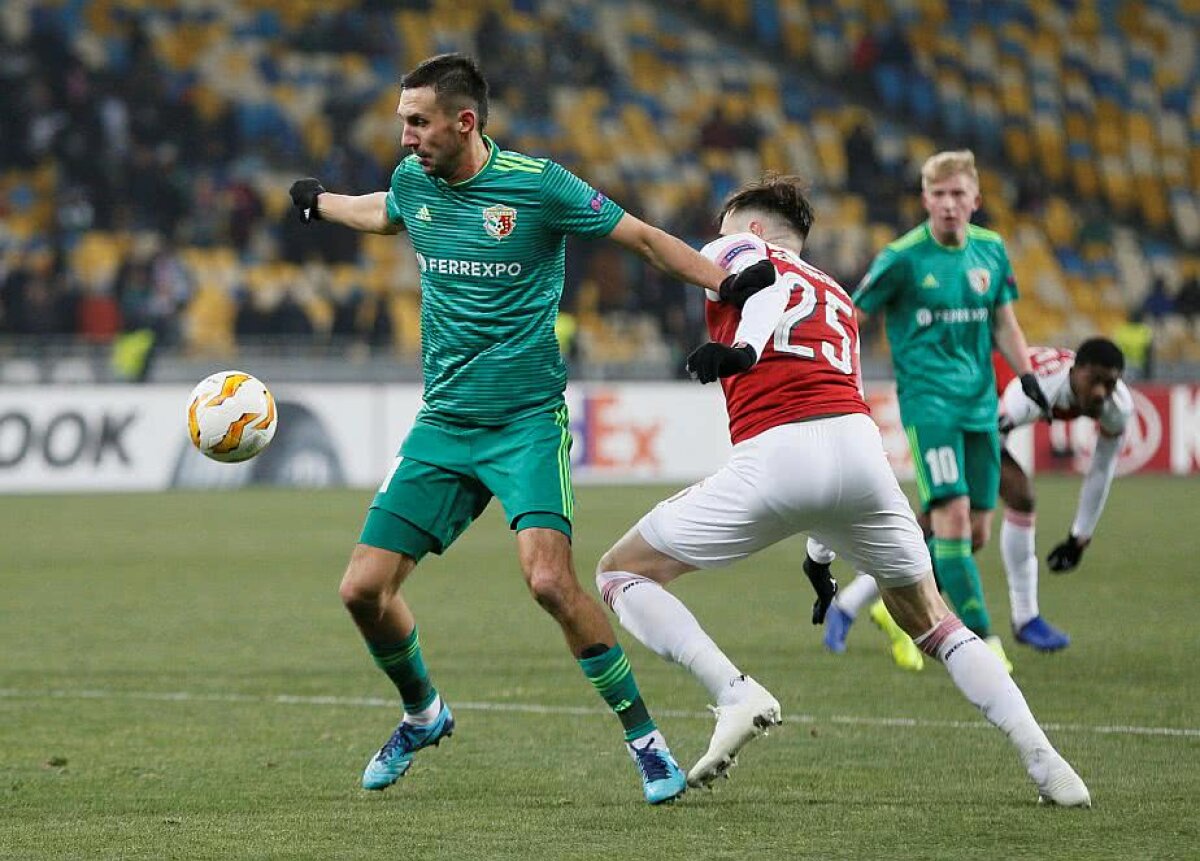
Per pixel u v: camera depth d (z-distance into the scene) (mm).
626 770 21641
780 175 20922
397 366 82438
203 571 47719
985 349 30578
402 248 94688
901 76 115062
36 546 54438
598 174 102688
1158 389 82000
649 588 19375
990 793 19875
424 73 19156
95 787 20562
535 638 34906
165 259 85000
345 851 17000
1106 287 107500
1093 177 115125
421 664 20469
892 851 16812
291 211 93500
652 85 109438
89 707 26766
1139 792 19781
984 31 118812
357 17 104188
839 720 25219
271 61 101250
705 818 18562
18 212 89125
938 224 30188
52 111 91000
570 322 83062
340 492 75688
